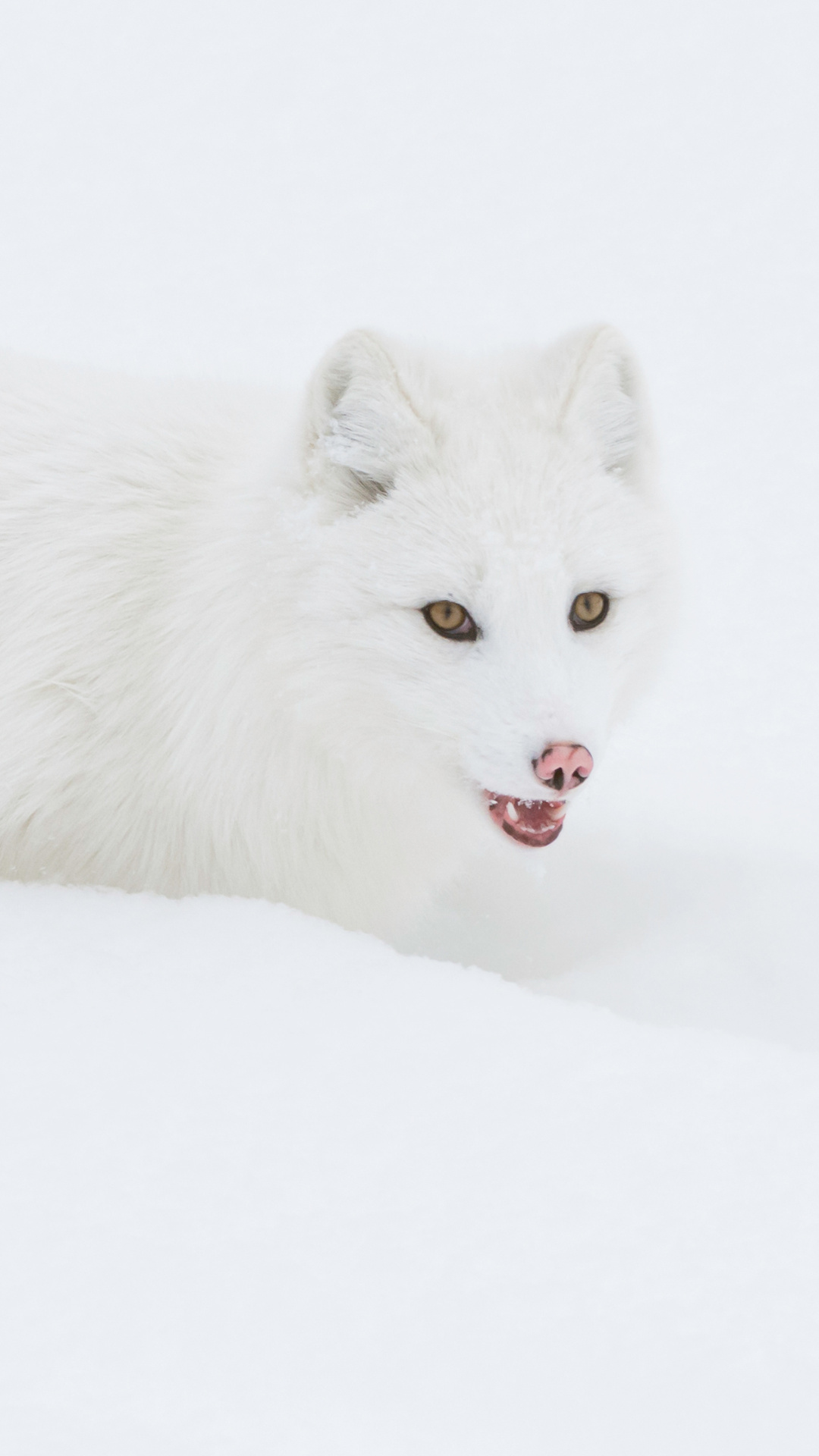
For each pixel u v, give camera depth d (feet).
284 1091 18.24
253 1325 14.38
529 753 22.70
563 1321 14.64
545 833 25.08
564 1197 16.49
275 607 25.08
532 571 23.65
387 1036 19.89
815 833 37.42
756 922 31.24
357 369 24.44
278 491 25.49
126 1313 14.44
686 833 37.55
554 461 25.07
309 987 21.26
